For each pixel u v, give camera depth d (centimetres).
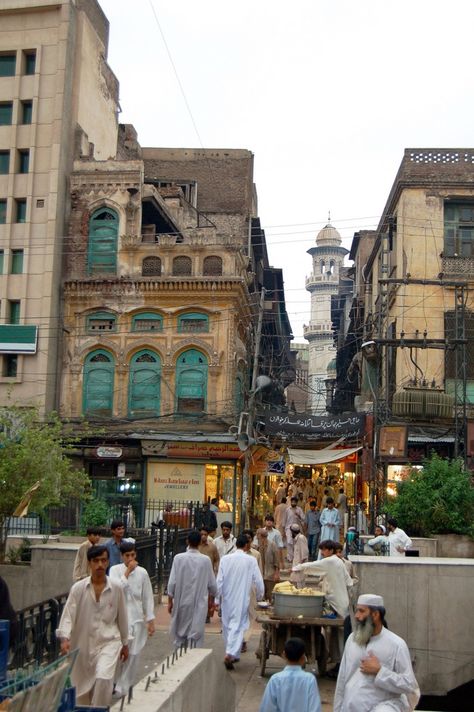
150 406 3269
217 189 4528
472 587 1179
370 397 3819
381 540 1548
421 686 1157
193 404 3250
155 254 3359
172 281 3272
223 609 1144
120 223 3394
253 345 3984
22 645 863
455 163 3197
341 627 1108
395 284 3166
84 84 3612
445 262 3123
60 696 458
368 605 677
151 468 3158
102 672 721
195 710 662
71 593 756
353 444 3225
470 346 3106
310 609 1095
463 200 3184
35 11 3494
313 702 653
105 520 2038
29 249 3353
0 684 493
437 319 3117
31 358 3294
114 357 3306
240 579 1138
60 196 3381
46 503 1783
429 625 1170
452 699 1214
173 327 3291
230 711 873
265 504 3875
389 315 3375
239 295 3306
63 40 3462
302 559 1738
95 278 3322
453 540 1630
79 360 3312
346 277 5969
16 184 3412
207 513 2491
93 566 749
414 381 2912
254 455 3303
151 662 1106
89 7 3775
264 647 1118
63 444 3044
